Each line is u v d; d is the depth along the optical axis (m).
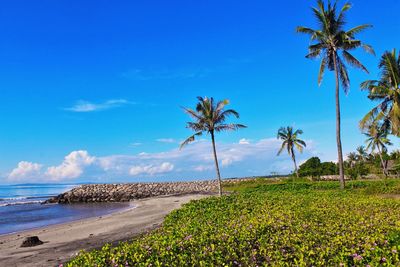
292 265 8.73
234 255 9.74
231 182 78.56
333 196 27.64
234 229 12.50
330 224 13.27
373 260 8.45
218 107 39.50
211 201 24.75
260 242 10.61
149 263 9.47
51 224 32.31
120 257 10.03
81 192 76.25
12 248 19.11
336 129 36.03
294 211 17.03
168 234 13.23
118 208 48.00
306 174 73.12
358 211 17.42
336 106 36.09
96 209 48.94
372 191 32.31
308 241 10.54
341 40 35.31
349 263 8.66
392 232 10.86
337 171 78.81
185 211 21.30
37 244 19.67
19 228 30.56
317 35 36.06
